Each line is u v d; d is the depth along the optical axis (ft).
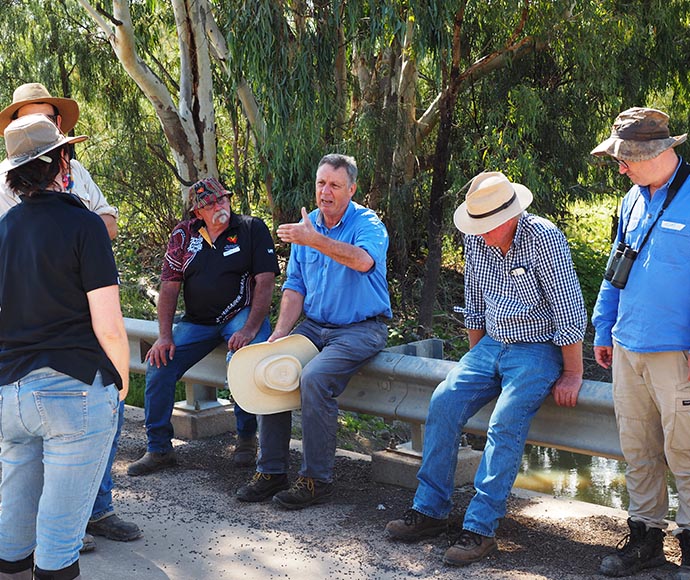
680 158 12.46
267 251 18.28
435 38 37.14
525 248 13.76
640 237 12.54
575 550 13.80
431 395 16.21
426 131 46.32
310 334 16.94
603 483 24.47
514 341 14.19
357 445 27.17
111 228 14.94
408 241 45.37
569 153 46.93
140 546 14.28
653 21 45.55
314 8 37.29
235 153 48.42
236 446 18.74
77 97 55.62
